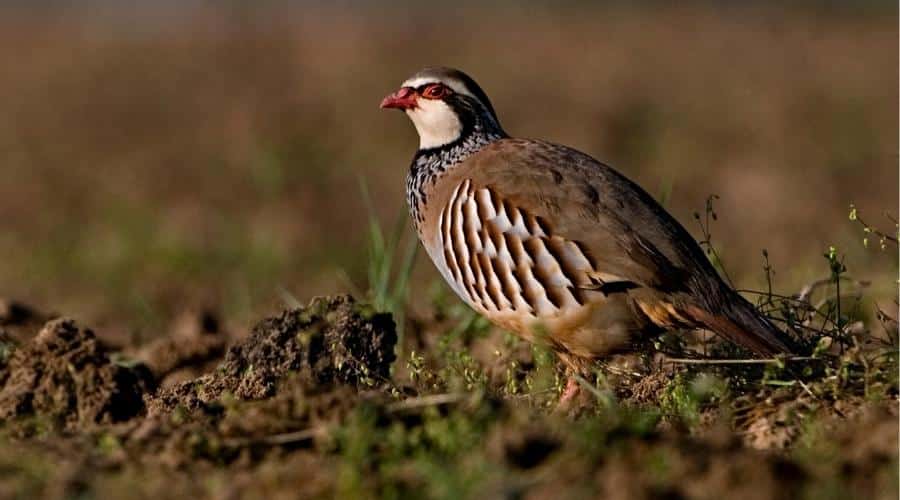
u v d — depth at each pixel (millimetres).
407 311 12891
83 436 8680
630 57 35969
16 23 44000
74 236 23766
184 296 19391
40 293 20469
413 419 8367
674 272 9750
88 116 31625
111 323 16766
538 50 37031
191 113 31656
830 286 12477
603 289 9789
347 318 10312
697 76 33656
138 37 41000
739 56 36156
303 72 35031
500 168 10273
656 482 7281
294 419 8398
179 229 23594
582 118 29453
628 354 10227
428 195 11102
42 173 27781
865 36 39312
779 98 31062
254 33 40594
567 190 9969
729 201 24234
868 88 32031
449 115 11305
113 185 26766
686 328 9906
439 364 11484
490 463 7488
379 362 10383
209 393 9938
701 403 9344
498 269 10156
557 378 10047
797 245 21141
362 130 29422
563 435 7848
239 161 27734
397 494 7344
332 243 22609
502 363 10953
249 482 7715
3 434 8805
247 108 31484
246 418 8461
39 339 9734
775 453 8047
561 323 10000
